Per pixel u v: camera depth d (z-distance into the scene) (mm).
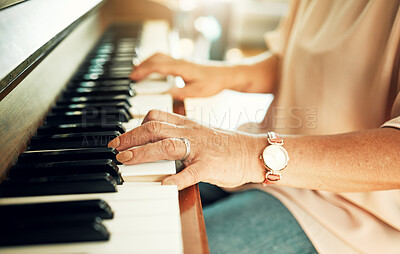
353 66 633
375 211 609
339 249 619
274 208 689
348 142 532
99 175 475
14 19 476
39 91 590
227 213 689
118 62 792
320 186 535
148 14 1243
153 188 483
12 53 456
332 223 628
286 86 786
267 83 898
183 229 455
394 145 520
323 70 680
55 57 660
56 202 443
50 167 486
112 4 1214
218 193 813
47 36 517
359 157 521
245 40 2682
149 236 432
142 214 452
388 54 590
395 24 579
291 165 521
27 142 538
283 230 655
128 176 499
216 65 852
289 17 856
